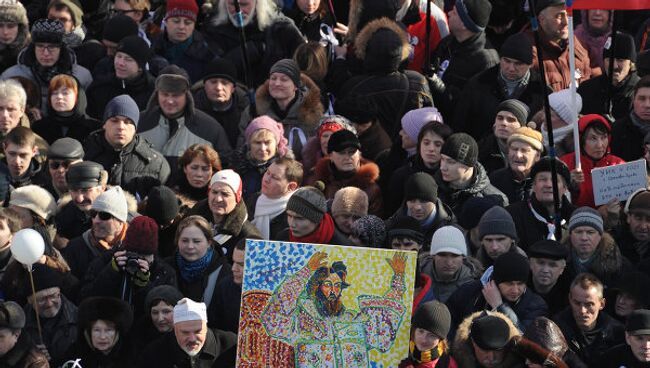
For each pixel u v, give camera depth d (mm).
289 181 29047
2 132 31312
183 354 25156
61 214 29234
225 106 32781
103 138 30844
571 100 30344
